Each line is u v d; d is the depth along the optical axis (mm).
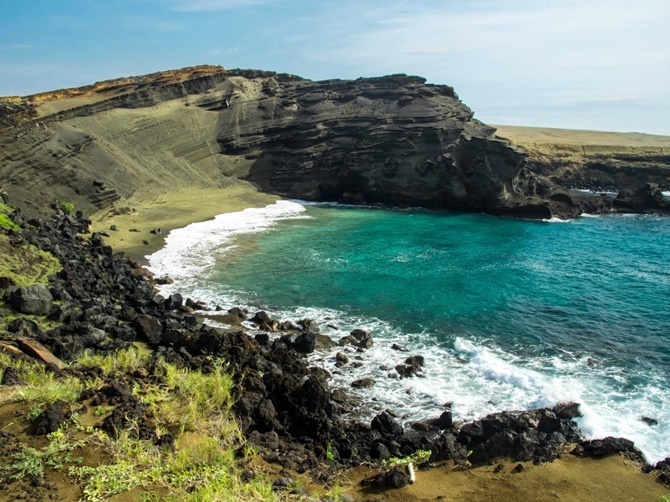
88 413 13586
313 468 13914
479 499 12930
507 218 61938
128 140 61500
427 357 24031
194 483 11242
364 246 45750
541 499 13000
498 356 24172
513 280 36250
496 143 63375
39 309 22828
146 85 71688
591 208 67562
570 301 31984
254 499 10945
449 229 54562
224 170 70812
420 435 17281
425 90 75312
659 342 26031
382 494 13023
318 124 74625
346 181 70938
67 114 59438
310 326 26859
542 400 19969
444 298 32156
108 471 11125
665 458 15586
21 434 12242
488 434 16734
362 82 80250
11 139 44281
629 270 39469
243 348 21531
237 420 15117
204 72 78938
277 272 36875
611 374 22516
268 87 79250
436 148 67562
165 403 14836
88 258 33438
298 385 17562
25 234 31078
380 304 30953
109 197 49344
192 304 29188
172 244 43219
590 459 15109
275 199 68875
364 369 22719
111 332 23062
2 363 16141
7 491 10312
